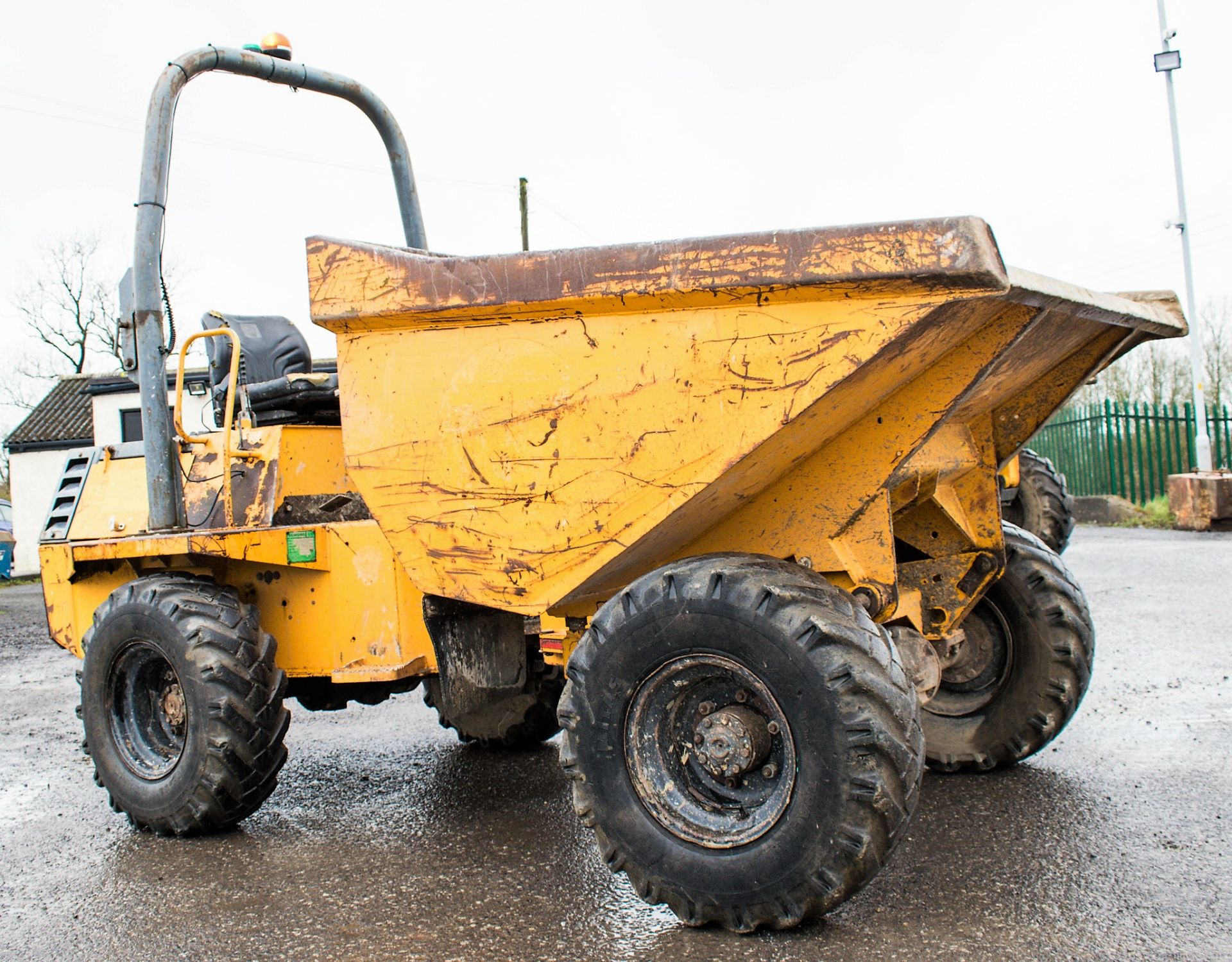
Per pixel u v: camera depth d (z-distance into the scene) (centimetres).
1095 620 784
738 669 286
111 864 389
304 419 490
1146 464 1950
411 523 338
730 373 282
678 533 320
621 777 302
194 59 469
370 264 335
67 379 3062
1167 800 386
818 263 264
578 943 292
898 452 312
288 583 442
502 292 312
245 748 405
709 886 286
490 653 404
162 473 445
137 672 441
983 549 407
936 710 443
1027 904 301
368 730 602
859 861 267
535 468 315
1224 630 720
